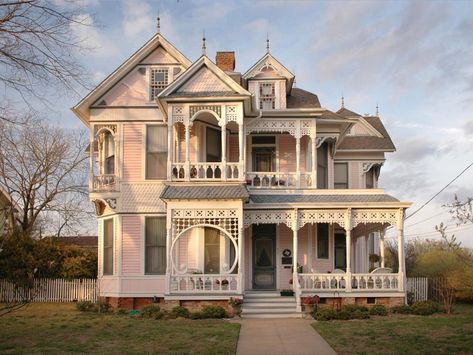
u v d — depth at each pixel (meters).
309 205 23.14
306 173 25.08
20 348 14.20
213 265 23.84
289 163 26.31
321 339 15.76
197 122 24.66
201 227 23.92
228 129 25.83
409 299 23.86
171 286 22.16
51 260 29.42
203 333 16.50
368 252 32.84
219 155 25.44
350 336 15.93
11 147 34.47
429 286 28.11
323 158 27.64
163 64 25.59
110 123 25.41
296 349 14.29
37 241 30.44
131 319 20.34
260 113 24.53
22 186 35.06
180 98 22.97
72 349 14.02
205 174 23.06
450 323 18.44
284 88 26.06
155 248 24.69
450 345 14.30
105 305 23.81
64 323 19.17
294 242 23.20
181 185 22.88
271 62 26.17
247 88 26.33
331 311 20.22
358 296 22.62
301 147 26.44
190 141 24.69
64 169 37.75
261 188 24.64
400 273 23.02
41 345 14.66
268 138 26.42
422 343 14.60
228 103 23.19
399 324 18.27
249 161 26.19
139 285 24.47
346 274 22.97
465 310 23.83
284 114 24.86
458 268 28.80
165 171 25.08
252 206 23.16
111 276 24.94
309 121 25.12
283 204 23.17
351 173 31.52
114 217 25.05
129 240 24.77
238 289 21.91
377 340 15.17
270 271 25.20
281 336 16.34
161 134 25.28
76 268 29.30
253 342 15.35
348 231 23.20
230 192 22.20
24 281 25.97
